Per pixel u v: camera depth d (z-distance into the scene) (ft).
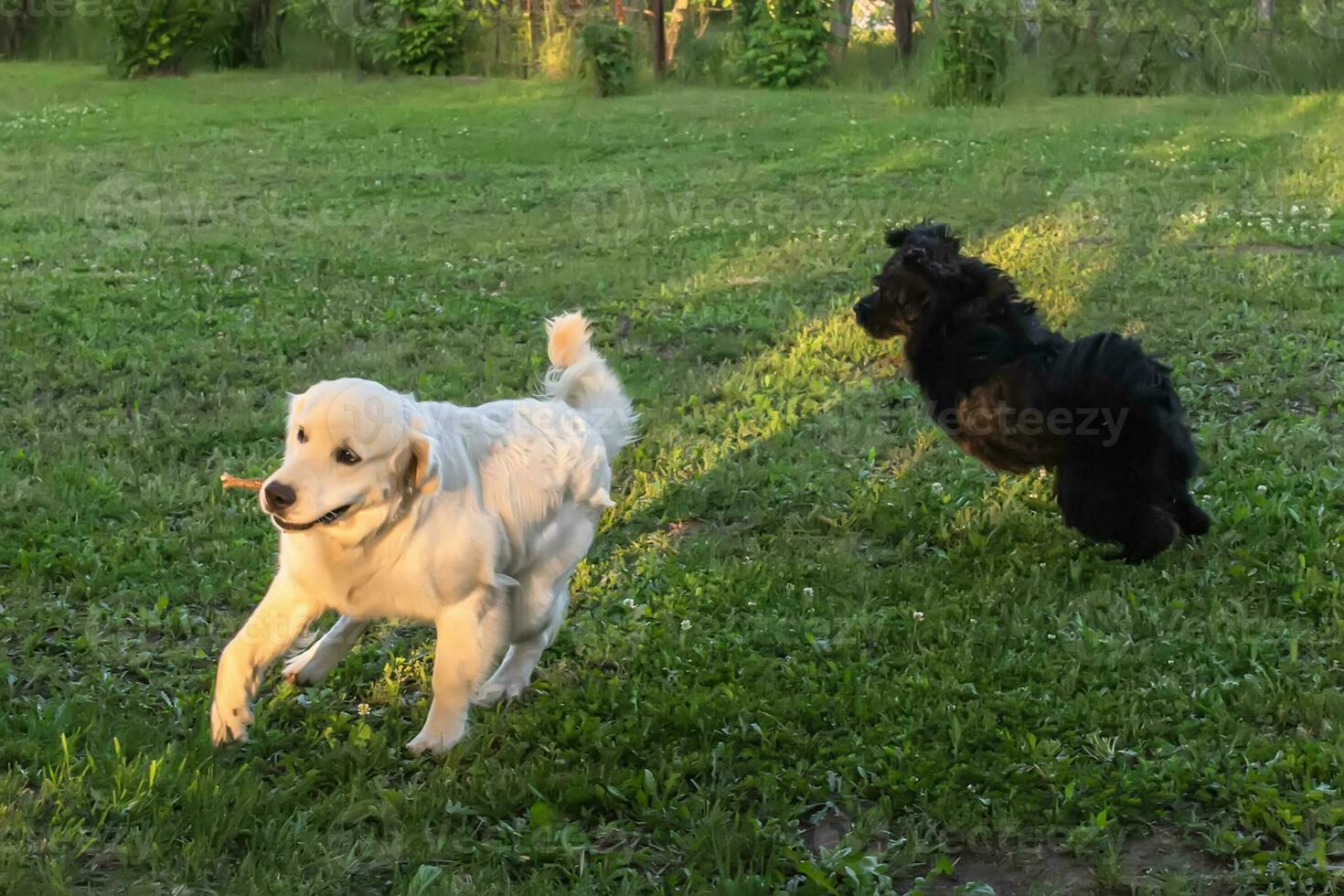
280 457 23.11
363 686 15.81
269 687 15.78
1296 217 40.63
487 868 12.12
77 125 65.41
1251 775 13.39
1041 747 14.10
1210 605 17.75
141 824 12.41
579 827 12.93
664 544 20.18
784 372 27.99
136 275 35.65
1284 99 67.51
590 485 14.93
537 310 32.83
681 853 12.58
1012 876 12.46
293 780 13.44
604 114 68.74
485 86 81.82
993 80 70.38
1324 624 17.11
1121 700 15.08
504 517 14.10
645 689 15.56
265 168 53.78
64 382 26.86
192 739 14.10
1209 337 29.45
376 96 77.56
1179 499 19.67
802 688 15.62
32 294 33.30
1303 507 20.61
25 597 17.71
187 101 75.41
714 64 84.02
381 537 12.99
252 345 29.78
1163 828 13.03
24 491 20.94
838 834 13.08
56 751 13.47
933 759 13.91
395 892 11.78
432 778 13.52
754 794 13.64
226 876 11.86
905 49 80.64
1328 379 26.84
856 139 58.70
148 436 23.95
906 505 21.30
